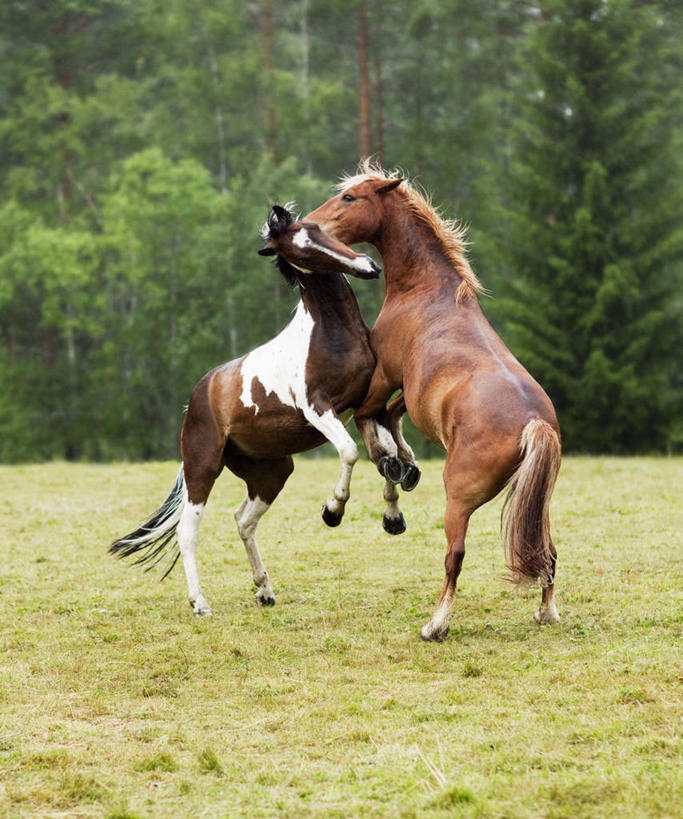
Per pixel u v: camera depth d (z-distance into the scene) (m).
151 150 44.25
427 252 9.05
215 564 12.23
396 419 9.51
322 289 9.11
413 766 5.75
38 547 13.64
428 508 15.77
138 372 45.94
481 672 7.44
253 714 6.83
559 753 5.82
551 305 33.78
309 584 10.95
